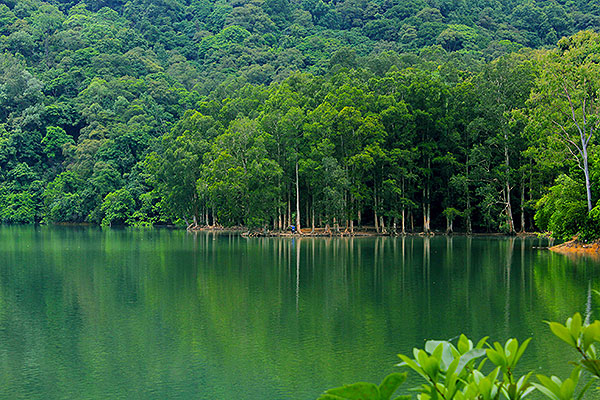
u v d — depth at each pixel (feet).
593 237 201.16
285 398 62.23
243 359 75.92
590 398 59.88
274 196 286.66
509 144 284.41
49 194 432.66
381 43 633.20
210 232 342.44
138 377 69.41
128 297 117.50
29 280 140.26
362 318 97.14
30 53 617.21
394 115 293.02
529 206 281.13
